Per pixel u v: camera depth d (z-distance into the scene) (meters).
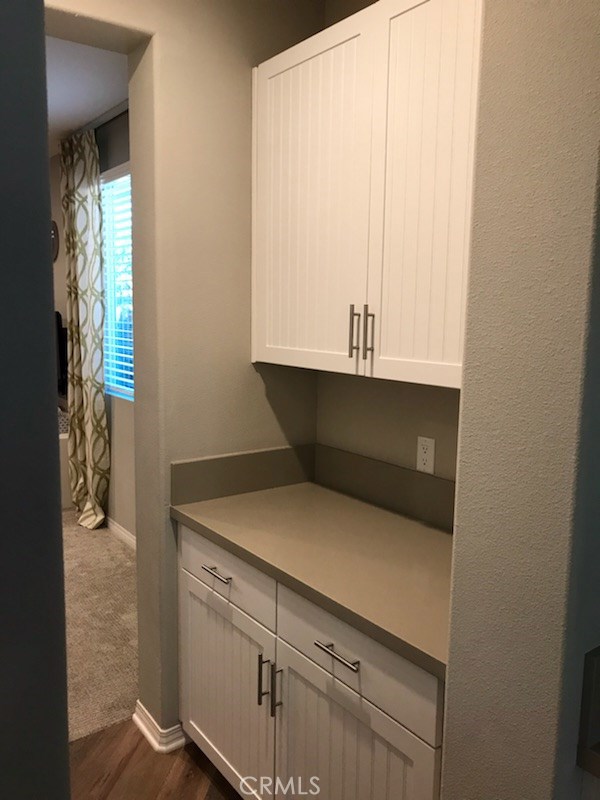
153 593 2.28
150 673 2.36
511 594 1.03
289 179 2.04
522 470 1.00
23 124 0.40
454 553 1.12
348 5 2.21
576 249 0.90
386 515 2.13
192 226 2.11
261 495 2.33
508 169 0.98
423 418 2.09
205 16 2.05
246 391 2.31
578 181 0.89
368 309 1.80
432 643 1.33
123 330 4.25
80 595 3.52
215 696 2.09
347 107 1.81
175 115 2.03
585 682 1.02
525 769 1.03
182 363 2.15
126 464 4.27
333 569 1.70
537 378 0.97
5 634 0.42
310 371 2.46
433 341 1.63
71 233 4.48
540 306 0.95
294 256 2.06
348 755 1.56
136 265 2.19
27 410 0.41
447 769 1.17
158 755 2.31
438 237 1.59
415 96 1.61
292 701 1.74
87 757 2.30
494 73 0.98
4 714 0.42
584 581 0.98
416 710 1.35
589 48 0.86
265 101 2.11
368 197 1.77
